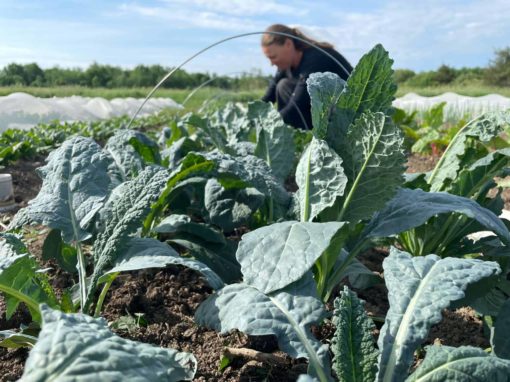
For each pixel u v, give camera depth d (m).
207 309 1.59
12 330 1.76
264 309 1.48
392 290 1.44
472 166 2.27
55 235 2.31
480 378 1.19
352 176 1.90
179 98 31.48
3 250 1.66
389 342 1.31
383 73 1.99
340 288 2.36
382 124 1.73
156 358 1.10
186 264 1.62
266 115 3.08
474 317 2.13
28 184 5.07
